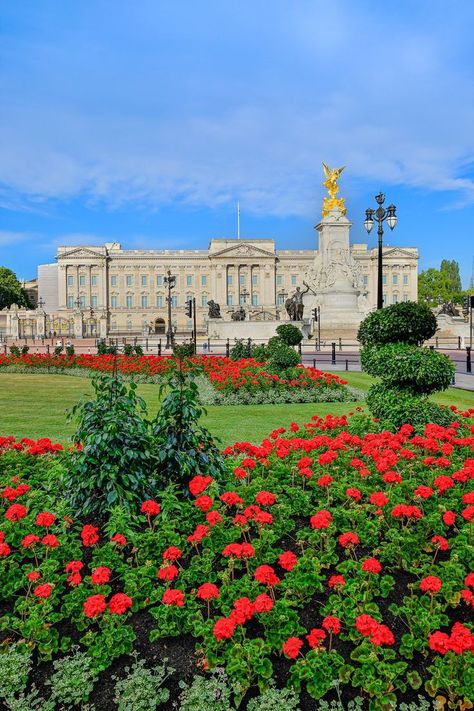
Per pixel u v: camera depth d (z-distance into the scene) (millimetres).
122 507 6254
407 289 135500
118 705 4137
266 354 30562
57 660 4500
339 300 72812
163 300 134250
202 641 4793
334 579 5008
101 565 5562
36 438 12922
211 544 5984
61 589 5305
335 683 4152
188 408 7215
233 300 132625
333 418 11680
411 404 11359
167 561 5289
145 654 4637
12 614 5082
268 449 8656
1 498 7180
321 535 5965
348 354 46812
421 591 5383
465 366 34406
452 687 4168
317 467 8477
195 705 4039
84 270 131750
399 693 4250
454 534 6539
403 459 8523
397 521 6586
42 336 85688
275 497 7176
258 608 4355
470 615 5082
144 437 6922
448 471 7980
